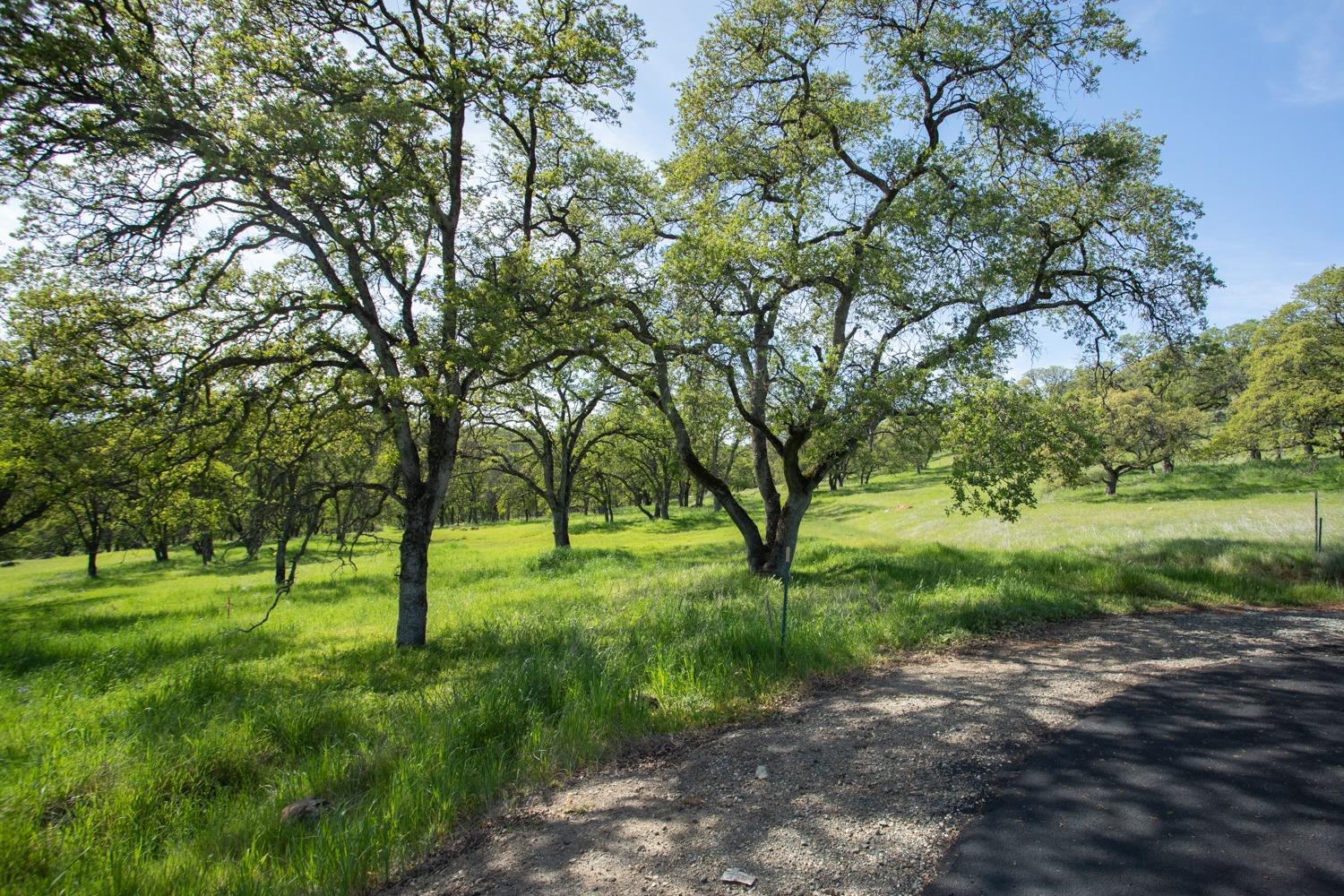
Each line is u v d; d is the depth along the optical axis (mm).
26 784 5609
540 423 30984
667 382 16375
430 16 11453
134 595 24859
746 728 6289
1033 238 14570
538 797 5078
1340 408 27516
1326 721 5734
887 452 15672
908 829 4129
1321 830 3887
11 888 4125
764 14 14992
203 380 10492
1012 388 12148
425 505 11883
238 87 10227
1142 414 34656
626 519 56188
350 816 4820
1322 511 22391
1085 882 3443
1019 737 5613
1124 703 6391
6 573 48656
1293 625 10188
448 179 12750
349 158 10078
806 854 3904
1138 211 14047
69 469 9891
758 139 16312
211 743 6441
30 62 8586
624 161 15203
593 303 12914
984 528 27578
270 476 12047
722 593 14023
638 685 7527
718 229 14039
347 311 11484
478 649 10680
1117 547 17703
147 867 4344
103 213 9789
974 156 14242
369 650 11344
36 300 9812
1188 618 10797
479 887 3855
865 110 14516
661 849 4094
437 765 5488
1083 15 12812
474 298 10023
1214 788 4469
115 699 8828
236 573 31688
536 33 11562
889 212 12758
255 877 4109
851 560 18250
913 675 7828
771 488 17359
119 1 9742
